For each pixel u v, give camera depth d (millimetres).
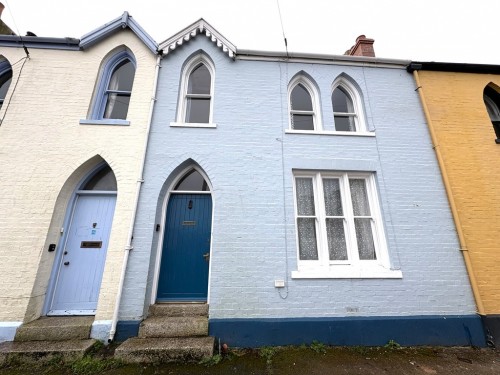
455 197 5445
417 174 5598
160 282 4980
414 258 4996
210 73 6469
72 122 5434
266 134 5668
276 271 4773
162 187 5172
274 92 6062
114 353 3900
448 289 4859
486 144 5898
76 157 5199
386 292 4770
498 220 5312
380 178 5504
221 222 4980
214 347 4168
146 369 3598
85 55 6047
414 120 6082
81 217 5223
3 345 3932
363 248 5262
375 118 6059
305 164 5480
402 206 5336
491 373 3684
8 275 4453
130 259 4672
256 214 5078
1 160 5012
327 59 6426
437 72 6559
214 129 5609
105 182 5547
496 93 6691
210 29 6266
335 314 4605
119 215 4910
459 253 5082
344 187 5574
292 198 5262
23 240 4645
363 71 6500
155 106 5688
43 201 4898
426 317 4664
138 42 6223
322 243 5121
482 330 4625
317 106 6273
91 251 5062
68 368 3639
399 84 6430
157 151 5348
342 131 5961
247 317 4508
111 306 4461
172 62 6117
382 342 4477
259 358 3986
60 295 4816
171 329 4281
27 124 5309
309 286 4727
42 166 5082
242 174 5320
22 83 5609
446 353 4254
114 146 5320
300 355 4078
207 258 5180
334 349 4305
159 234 5113
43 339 4156
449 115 6129
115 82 6340
